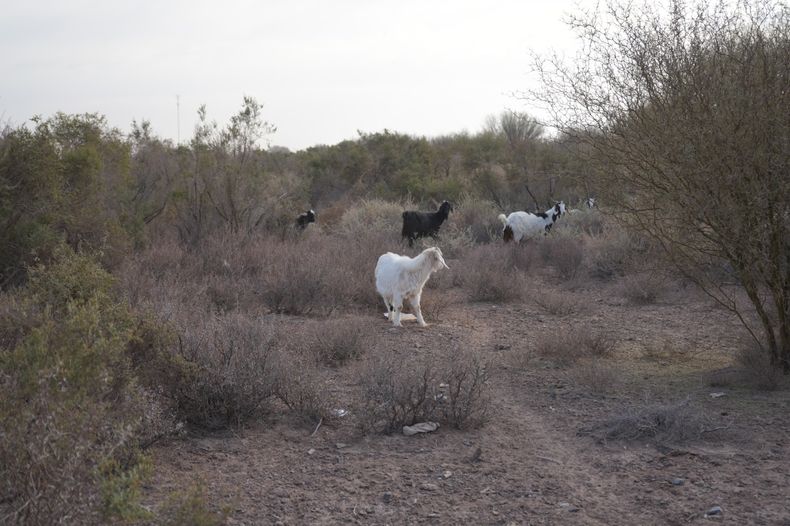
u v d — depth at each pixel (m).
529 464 5.52
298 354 8.05
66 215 12.11
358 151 33.88
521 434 6.18
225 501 4.84
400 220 21.75
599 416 6.54
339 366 8.34
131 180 16.02
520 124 35.41
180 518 3.61
